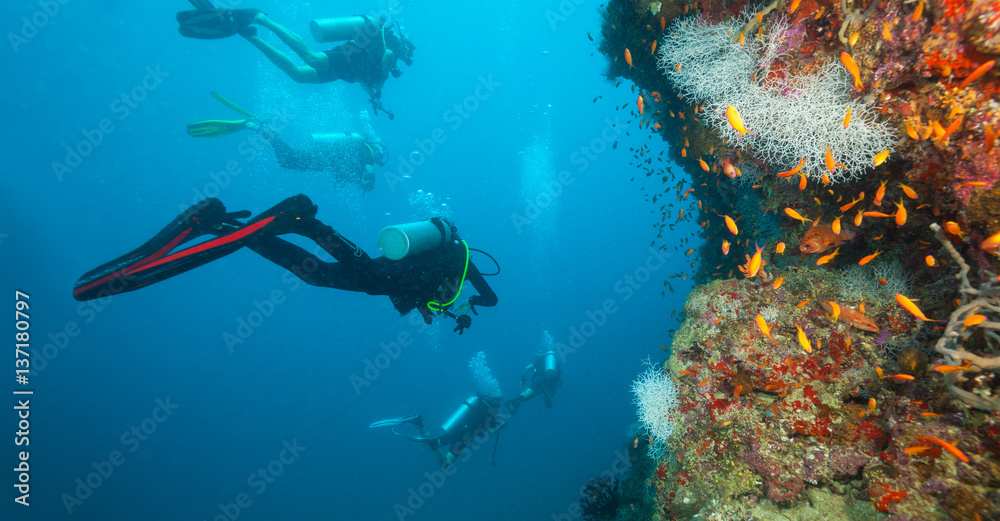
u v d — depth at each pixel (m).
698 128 3.29
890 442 1.99
